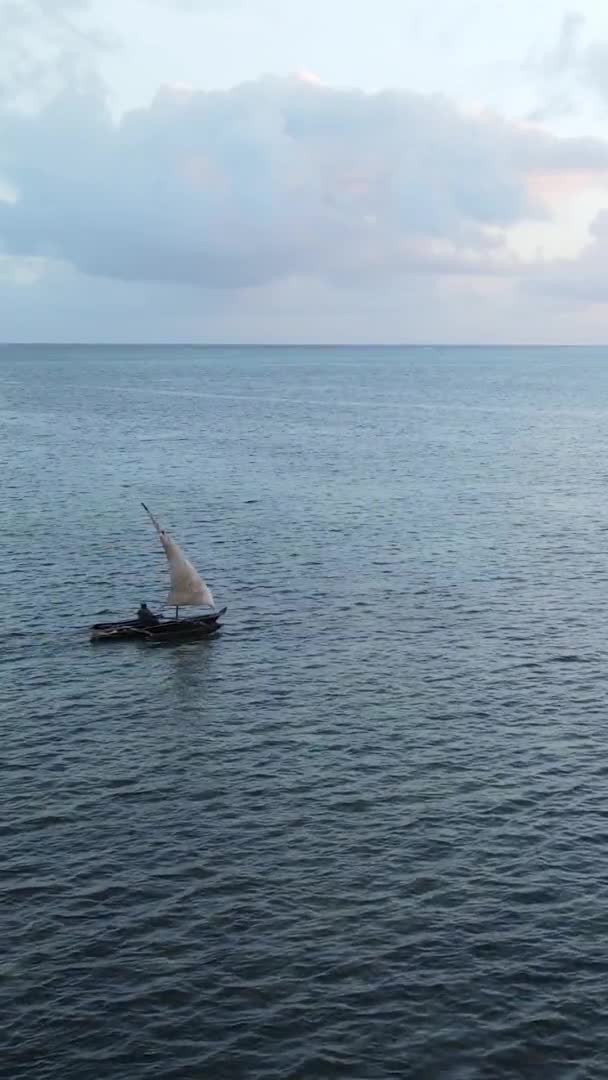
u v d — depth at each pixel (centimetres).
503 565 7888
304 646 6006
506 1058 2766
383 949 3194
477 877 3575
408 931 3281
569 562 7981
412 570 7719
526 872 3606
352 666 5669
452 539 8781
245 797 4153
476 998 2986
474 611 6681
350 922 3328
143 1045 2808
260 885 3531
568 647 5969
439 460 13950
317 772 4372
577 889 3503
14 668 5625
